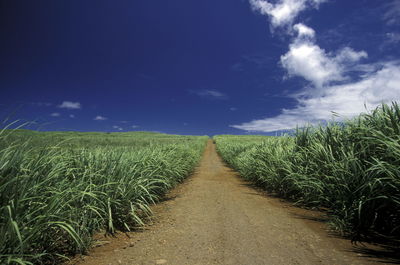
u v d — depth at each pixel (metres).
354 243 3.13
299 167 5.56
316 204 4.99
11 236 2.17
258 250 2.91
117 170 4.30
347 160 4.01
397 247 2.99
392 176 3.11
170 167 7.06
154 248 3.00
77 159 4.19
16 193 2.40
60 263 2.60
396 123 3.70
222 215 4.45
